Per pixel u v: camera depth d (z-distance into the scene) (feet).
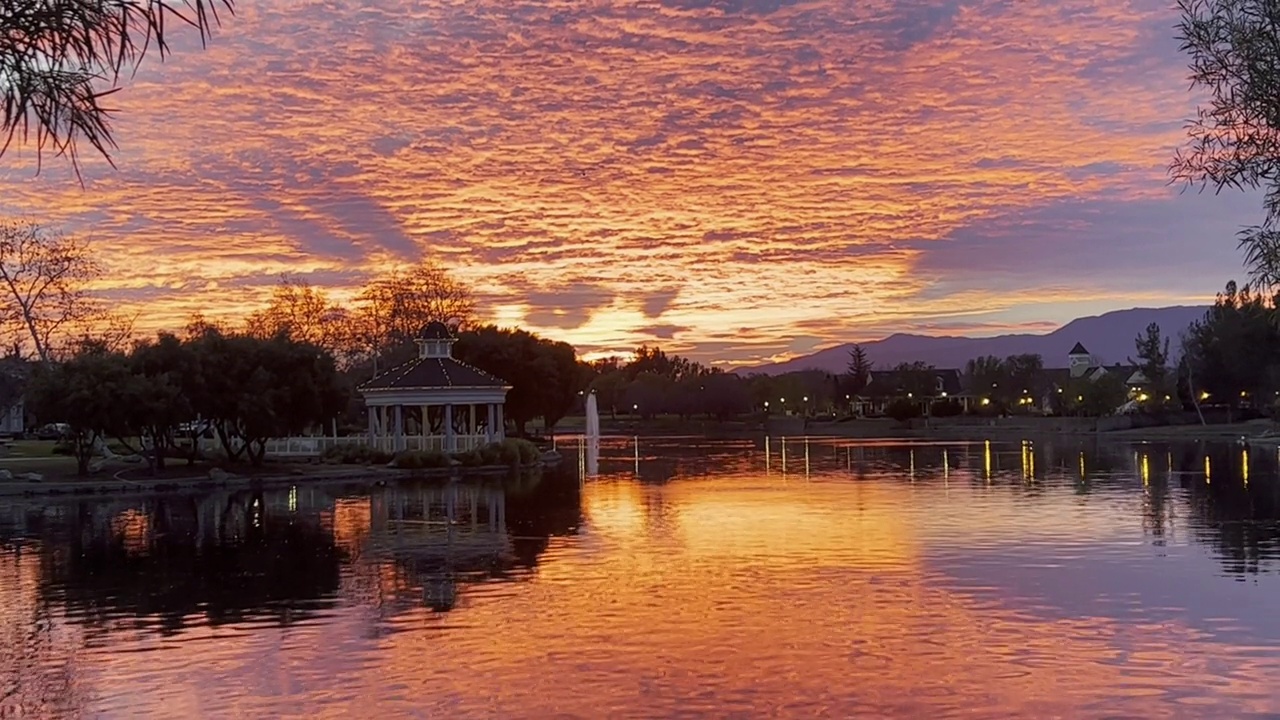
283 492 174.29
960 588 75.56
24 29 23.03
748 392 630.33
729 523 116.26
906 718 47.16
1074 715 47.21
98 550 104.88
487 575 84.12
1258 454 240.12
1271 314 48.78
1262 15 46.42
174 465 214.48
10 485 174.09
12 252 227.61
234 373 200.64
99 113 24.06
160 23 23.39
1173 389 433.89
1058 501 135.74
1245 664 54.95
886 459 243.60
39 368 199.52
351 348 354.54
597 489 168.14
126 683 54.13
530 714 48.32
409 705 49.85
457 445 244.01
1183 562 85.81
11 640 63.87
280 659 58.34
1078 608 68.49
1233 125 47.39
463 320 363.35
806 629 63.62
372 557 95.50
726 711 48.37
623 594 75.05
